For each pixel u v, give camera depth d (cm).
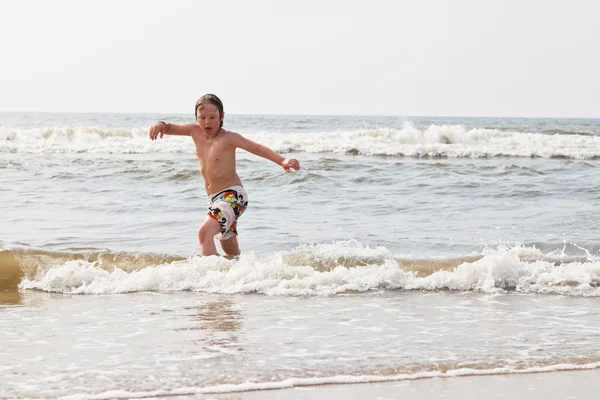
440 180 1683
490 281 681
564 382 405
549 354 459
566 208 1247
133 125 6019
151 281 679
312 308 592
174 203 1277
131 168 1881
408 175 1780
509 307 601
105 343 480
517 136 3089
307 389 390
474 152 2609
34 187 1513
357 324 538
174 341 485
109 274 699
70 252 752
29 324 535
